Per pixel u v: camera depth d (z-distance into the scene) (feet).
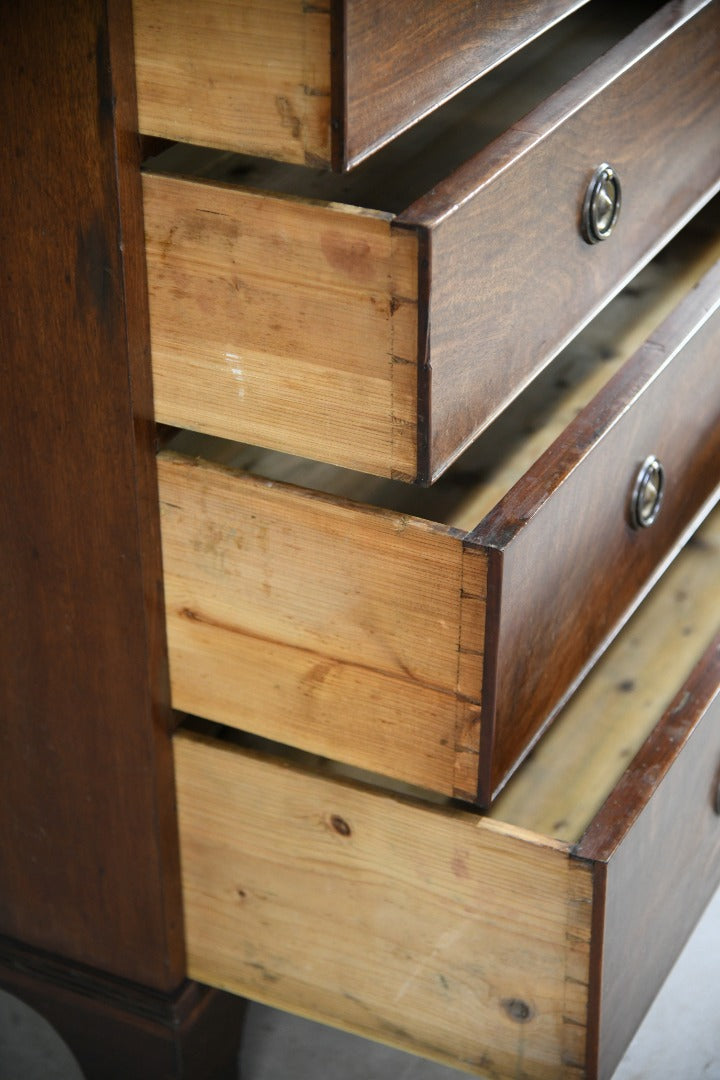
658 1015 3.83
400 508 2.93
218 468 2.64
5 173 2.44
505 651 2.60
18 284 2.54
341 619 2.69
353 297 2.32
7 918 3.42
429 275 2.23
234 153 2.93
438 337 2.32
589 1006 2.82
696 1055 3.72
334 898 3.03
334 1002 3.19
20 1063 3.67
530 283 2.63
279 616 2.75
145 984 3.30
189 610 2.84
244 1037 3.77
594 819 2.77
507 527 2.51
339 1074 3.67
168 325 2.52
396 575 2.58
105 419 2.61
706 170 3.36
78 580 2.82
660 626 3.49
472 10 2.41
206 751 2.97
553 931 2.77
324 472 2.98
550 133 2.53
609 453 2.86
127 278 2.45
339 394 2.43
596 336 3.44
